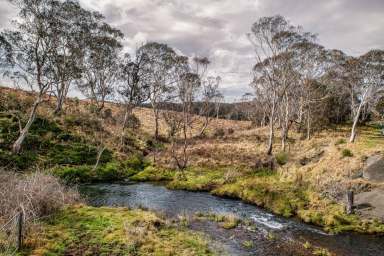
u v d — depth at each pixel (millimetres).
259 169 35406
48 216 15172
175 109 65750
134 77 48438
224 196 28344
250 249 15188
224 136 60438
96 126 46688
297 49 44312
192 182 32688
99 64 49219
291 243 16375
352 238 17703
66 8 36719
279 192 25891
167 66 57000
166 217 19547
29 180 16062
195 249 13938
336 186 24594
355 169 27500
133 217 17047
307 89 51812
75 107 53062
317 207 22562
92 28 44125
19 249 11633
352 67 47969
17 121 36656
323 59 47156
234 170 34844
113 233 14328
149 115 82938
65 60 39688
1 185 15094
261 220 20922
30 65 35438
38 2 33406
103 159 38250
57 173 30484
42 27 33906
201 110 72562
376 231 18719
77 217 16234
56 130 39781
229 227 18562
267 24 44406
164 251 13062
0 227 12523
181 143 54281
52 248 12250
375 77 43375
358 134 52625
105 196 26016
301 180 28125
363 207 21578
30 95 49500
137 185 32219
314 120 58344
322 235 18094
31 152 33094
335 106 67938
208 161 40344
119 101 50344
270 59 45875
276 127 66500
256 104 81062
